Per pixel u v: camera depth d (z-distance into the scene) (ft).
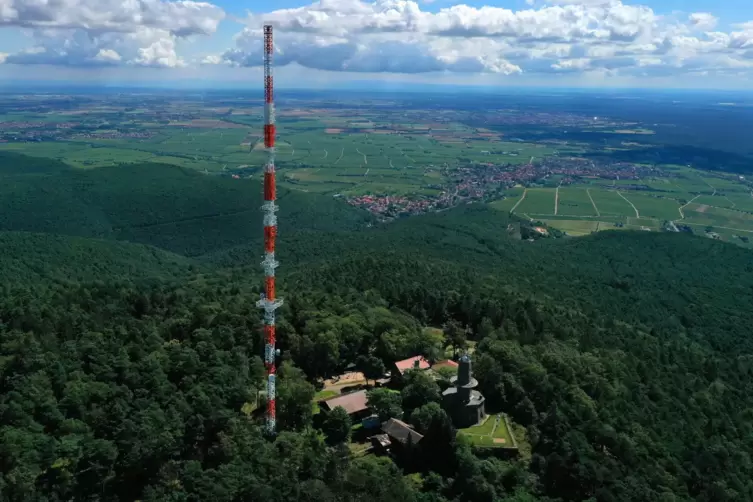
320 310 505.25
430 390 396.57
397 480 323.16
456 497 323.78
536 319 562.25
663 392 484.33
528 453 365.81
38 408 349.20
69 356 404.36
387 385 443.32
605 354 518.78
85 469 324.60
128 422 337.31
